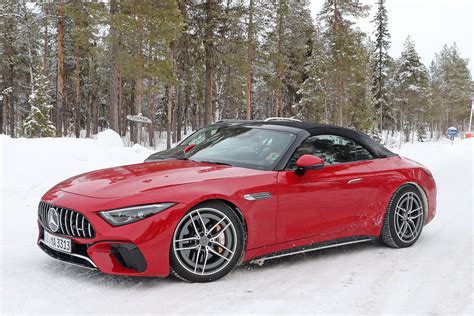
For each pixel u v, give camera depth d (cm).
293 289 376
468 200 875
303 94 4581
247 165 442
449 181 1169
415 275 423
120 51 2623
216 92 4391
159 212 356
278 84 3944
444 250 516
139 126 2570
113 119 2686
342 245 519
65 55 4072
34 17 3466
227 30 3322
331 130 495
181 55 3562
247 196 397
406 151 2511
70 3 2791
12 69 4388
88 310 319
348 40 3916
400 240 518
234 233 389
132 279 383
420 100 6594
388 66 5434
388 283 399
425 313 335
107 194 366
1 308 320
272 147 459
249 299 349
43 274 395
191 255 375
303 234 436
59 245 377
